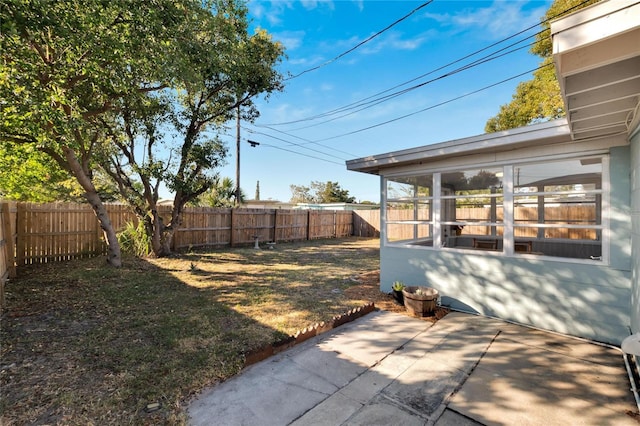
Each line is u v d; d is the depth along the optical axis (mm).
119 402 2158
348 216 17203
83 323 3609
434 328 3727
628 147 3215
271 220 13070
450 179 5645
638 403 2195
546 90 11195
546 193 3730
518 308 3904
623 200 3225
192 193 8898
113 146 7734
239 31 7617
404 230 13711
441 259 4621
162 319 3803
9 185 8609
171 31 4562
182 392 2307
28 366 2609
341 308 4355
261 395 2301
